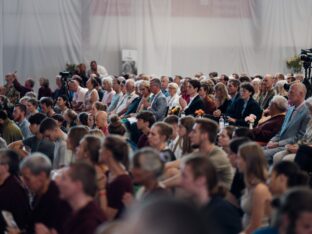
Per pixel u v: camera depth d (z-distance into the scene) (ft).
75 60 61.05
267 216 13.78
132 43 62.03
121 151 14.84
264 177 14.23
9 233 14.92
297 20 64.39
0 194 15.93
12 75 50.26
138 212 5.04
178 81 48.70
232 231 12.58
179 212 4.98
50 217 14.03
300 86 25.48
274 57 64.34
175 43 62.85
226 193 15.40
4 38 59.41
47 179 14.37
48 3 60.08
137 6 61.93
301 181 13.56
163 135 18.72
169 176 16.52
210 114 33.27
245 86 31.42
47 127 21.88
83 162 12.25
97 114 26.23
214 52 63.46
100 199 14.65
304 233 9.55
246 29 63.77
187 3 62.64
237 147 16.62
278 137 26.40
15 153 16.39
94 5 61.16
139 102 39.32
